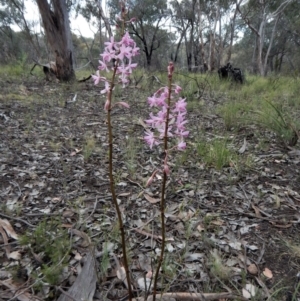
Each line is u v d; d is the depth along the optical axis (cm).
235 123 514
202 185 327
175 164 369
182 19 2908
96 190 313
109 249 229
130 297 163
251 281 207
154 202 295
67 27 932
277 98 770
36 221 259
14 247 228
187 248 234
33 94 724
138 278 205
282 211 288
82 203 288
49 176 334
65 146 416
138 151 405
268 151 415
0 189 304
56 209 278
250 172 358
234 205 296
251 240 248
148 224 261
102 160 377
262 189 324
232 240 246
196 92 755
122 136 460
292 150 414
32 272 201
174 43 3784
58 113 578
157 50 3712
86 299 184
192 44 2908
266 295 193
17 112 562
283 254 233
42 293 191
